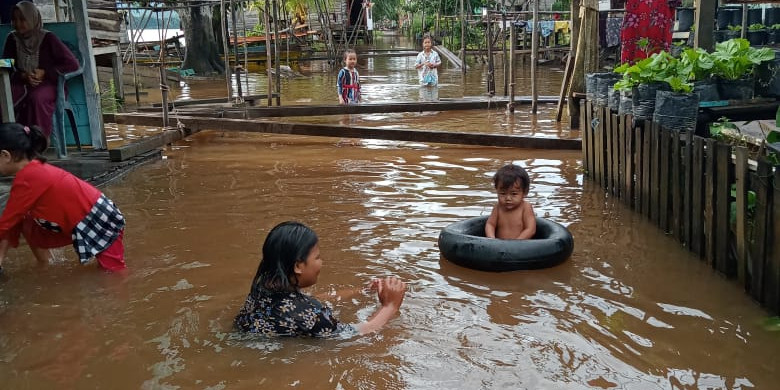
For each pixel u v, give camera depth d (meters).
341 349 3.65
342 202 6.80
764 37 11.73
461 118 12.30
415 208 6.54
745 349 3.67
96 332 3.95
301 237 3.72
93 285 4.70
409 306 4.25
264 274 3.80
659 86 6.38
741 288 4.52
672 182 5.51
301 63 27.81
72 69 7.87
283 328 3.76
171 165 8.88
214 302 4.36
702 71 6.52
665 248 5.34
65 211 4.83
